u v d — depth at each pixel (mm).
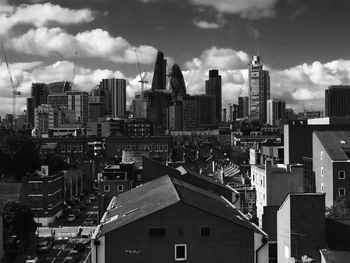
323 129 145000
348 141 119312
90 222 142125
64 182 162875
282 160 158625
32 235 121312
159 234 51219
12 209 109188
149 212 52000
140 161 143750
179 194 56688
